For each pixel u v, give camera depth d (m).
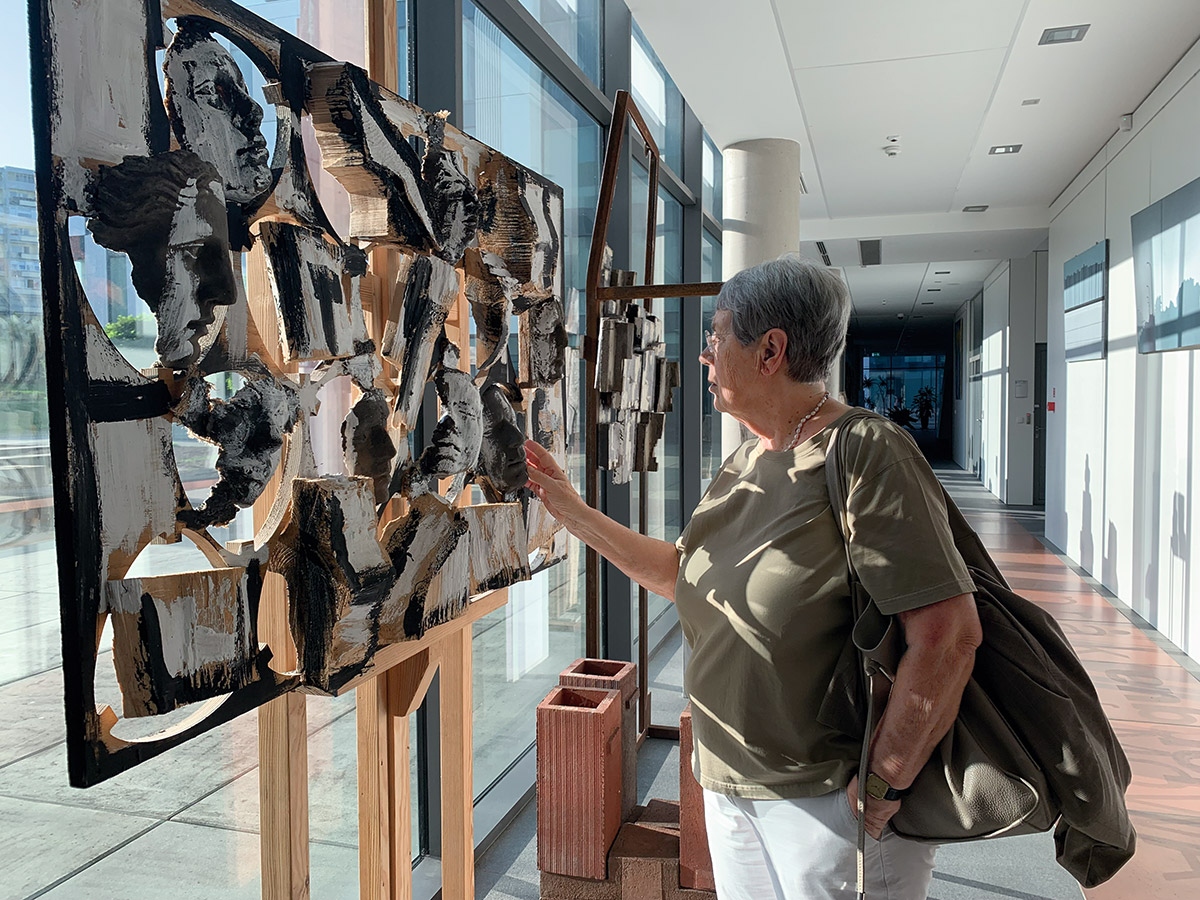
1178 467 4.81
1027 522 9.87
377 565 1.07
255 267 1.13
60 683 1.14
